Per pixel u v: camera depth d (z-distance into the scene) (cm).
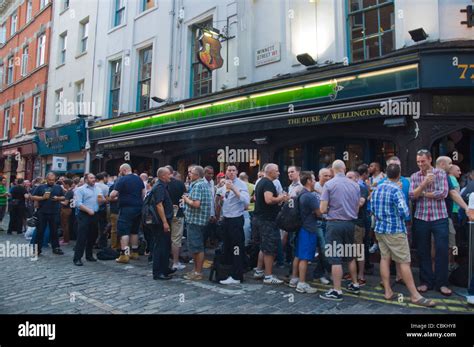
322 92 739
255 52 914
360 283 524
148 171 1252
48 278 560
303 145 814
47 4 1822
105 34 1427
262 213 534
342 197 459
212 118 952
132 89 1277
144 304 432
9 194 1204
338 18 774
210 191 574
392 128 659
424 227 491
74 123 1430
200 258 564
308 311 408
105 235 825
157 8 1219
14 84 2078
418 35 633
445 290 468
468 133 670
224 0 995
